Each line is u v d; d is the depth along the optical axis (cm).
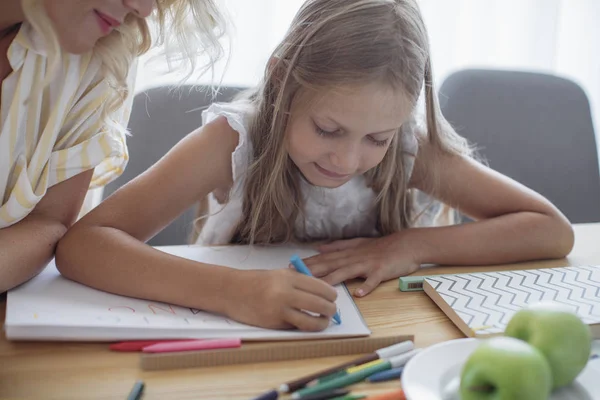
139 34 80
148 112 115
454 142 99
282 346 54
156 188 80
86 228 71
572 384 48
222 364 53
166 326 56
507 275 73
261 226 91
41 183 73
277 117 81
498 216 92
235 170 86
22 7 63
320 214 98
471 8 164
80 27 63
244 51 147
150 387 49
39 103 71
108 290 64
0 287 62
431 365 48
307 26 77
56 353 54
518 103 129
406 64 72
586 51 177
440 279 71
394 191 96
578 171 130
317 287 59
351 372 51
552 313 47
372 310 65
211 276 62
